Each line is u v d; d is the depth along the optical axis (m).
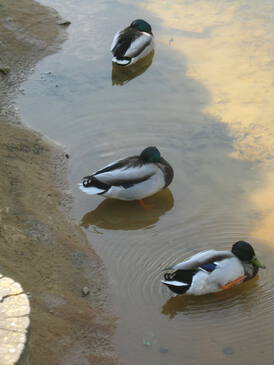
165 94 11.69
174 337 6.65
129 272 7.65
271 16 14.66
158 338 6.62
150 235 8.38
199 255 7.27
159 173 9.00
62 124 10.78
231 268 7.22
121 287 7.38
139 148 10.14
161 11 15.20
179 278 7.09
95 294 7.21
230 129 10.55
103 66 12.81
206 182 9.34
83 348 6.27
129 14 15.04
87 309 6.86
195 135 10.43
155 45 13.54
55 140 10.34
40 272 7.10
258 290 7.41
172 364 6.29
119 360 6.27
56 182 9.31
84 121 10.88
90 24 14.53
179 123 10.77
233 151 9.98
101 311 6.94
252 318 6.96
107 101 11.49
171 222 8.61
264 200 8.89
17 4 14.89
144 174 8.88
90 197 9.10
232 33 13.93
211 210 8.77
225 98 11.46
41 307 6.52
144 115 11.04
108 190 8.80
